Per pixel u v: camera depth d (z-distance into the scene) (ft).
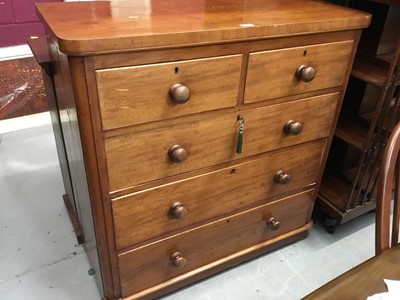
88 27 2.66
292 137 3.90
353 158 5.48
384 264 2.06
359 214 5.09
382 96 3.97
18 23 6.77
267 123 3.62
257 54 3.13
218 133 3.37
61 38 2.37
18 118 7.53
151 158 3.15
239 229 4.32
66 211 5.52
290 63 3.35
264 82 3.32
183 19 3.04
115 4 3.54
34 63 7.21
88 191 3.19
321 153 4.34
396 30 4.45
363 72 4.12
